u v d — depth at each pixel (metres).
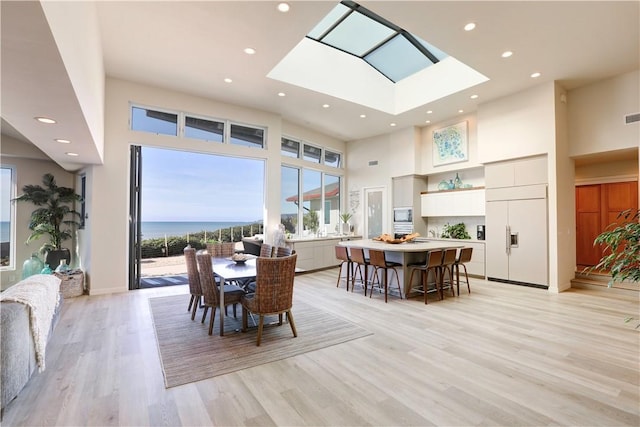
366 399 2.19
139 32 3.90
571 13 3.59
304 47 5.62
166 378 2.47
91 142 3.68
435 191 7.77
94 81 3.33
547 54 4.52
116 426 1.91
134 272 5.55
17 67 1.87
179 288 5.69
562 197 5.56
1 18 1.38
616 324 3.73
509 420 1.96
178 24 3.73
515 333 3.45
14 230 5.82
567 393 2.26
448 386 2.36
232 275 3.44
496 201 6.24
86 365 2.71
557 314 4.14
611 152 5.37
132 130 5.39
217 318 4.07
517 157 5.86
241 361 2.78
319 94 5.91
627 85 5.09
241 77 5.17
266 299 3.20
